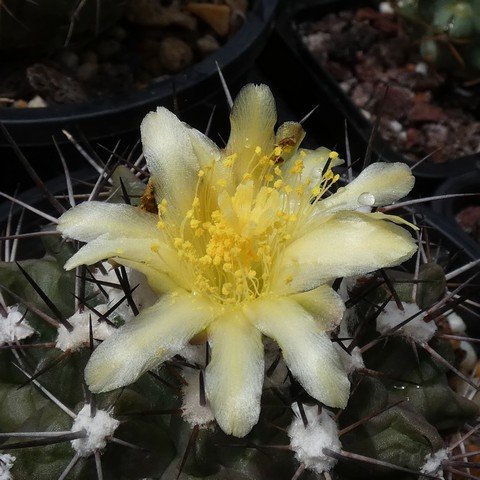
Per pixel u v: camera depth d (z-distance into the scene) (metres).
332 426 0.06
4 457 0.07
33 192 0.11
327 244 0.06
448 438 0.08
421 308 0.08
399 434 0.07
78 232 0.06
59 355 0.07
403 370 0.07
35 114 0.11
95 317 0.07
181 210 0.07
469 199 0.12
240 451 0.07
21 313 0.07
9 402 0.07
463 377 0.08
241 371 0.05
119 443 0.06
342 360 0.07
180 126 0.07
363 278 0.07
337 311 0.06
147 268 0.06
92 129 0.12
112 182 0.09
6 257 0.09
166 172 0.07
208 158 0.07
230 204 0.06
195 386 0.06
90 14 0.12
